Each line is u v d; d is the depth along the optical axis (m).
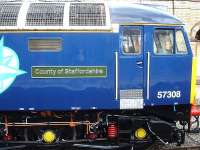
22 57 9.96
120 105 10.20
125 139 10.56
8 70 9.96
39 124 10.27
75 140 10.36
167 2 17.39
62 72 10.03
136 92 10.24
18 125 10.27
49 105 10.07
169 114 10.73
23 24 9.97
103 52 10.09
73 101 10.09
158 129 10.51
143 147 10.68
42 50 9.98
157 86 10.31
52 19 10.07
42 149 10.50
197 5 17.69
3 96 10.00
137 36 10.27
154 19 10.34
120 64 10.16
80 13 10.20
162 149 10.73
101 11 10.27
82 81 10.08
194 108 11.48
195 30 17.73
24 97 10.02
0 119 10.28
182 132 10.72
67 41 10.00
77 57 10.04
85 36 10.03
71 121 10.39
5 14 10.11
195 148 10.91
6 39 9.93
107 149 10.54
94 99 10.12
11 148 10.22
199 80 17.52
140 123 10.48
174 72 10.39
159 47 10.37
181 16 17.55
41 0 10.77
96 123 10.42
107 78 10.12
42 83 10.03
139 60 10.23
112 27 10.10
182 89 10.45
